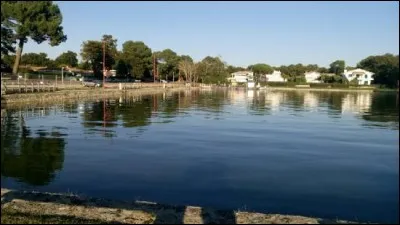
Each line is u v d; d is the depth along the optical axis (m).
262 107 43.41
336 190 11.42
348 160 15.41
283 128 25.03
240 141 19.73
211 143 18.98
